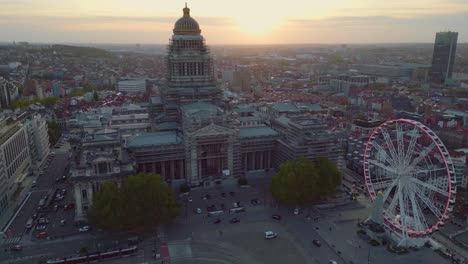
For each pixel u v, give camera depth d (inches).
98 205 6668.3
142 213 6786.4
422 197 6697.8
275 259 6141.7
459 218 7509.8
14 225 7253.9
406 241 6466.5
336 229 7126.0
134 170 7647.6
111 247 6427.2
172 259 6112.2
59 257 6131.9
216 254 6264.8
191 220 7411.4
